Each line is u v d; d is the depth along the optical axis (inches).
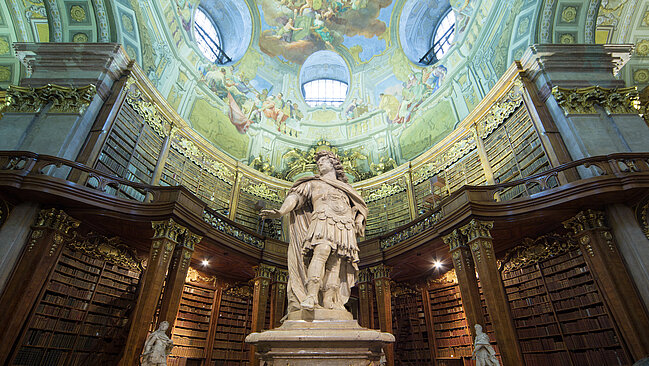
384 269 510.9
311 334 123.3
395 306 576.7
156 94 532.1
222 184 644.7
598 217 337.4
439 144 619.8
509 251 442.0
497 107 516.1
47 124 393.4
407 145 713.6
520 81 469.1
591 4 461.7
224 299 550.9
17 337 307.4
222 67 706.2
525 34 493.0
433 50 739.4
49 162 343.3
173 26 589.9
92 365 370.0
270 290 564.7
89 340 375.9
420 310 545.3
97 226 394.0
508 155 482.3
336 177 188.1
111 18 478.0
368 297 516.7
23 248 324.5
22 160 341.1
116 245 427.5
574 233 355.9
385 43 783.1
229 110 704.4
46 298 342.3
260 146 750.5
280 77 816.3
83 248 385.4
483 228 374.6
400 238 505.4
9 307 298.5
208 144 630.5
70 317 362.0
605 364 320.2
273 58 801.6
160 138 536.1
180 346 472.4
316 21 790.5
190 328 493.4
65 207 353.7
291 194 170.1
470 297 363.6
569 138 393.1
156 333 309.6
